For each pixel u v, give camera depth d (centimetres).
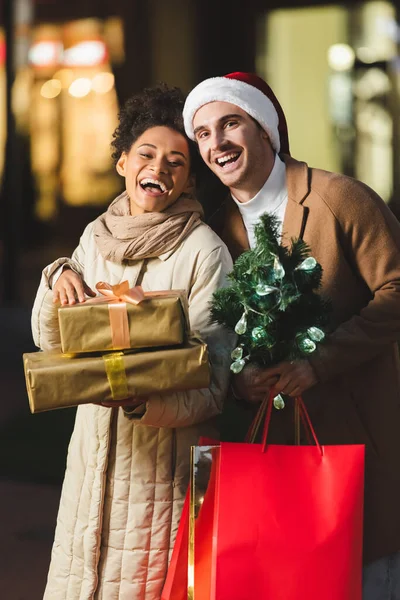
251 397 371
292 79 1532
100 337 336
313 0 1503
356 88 1515
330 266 384
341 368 370
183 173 381
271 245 347
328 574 330
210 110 379
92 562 368
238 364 354
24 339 1270
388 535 382
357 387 389
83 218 1711
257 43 1534
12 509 691
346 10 1499
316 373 364
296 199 387
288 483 335
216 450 340
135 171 378
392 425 387
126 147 388
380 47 1500
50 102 1697
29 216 1711
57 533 385
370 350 375
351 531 333
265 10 1526
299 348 350
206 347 337
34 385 333
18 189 1634
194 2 1554
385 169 1522
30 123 1706
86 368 334
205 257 374
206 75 1564
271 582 330
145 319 334
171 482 372
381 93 1508
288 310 350
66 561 378
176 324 334
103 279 382
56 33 1670
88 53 1659
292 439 389
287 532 332
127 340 335
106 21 1634
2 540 636
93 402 339
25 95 1697
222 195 415
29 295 1554
